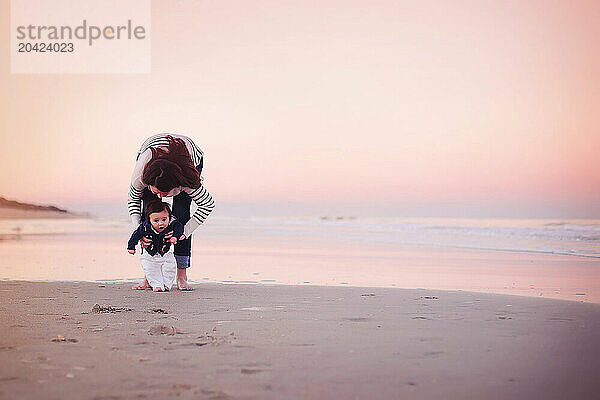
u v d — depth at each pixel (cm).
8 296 370
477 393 174
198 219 405
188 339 239
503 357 212
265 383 180
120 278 475
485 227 1040
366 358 209
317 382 181
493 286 429
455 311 312
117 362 203
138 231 396
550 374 192
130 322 279
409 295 376
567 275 491
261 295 377
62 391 172
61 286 420
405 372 193
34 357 209
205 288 414
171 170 376
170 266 403
